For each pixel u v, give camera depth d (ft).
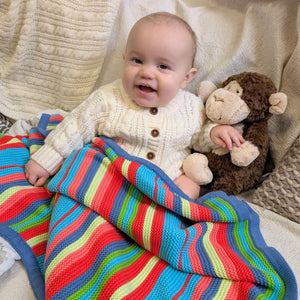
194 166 2.97
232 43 3.18
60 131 3.02
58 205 2.52
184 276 2.21
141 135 2.94
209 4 3.42
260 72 3.17
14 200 2.70
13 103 3.80
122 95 3.06
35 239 2.50
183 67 2.85
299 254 2.52
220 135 2.90
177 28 2.73
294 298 1.98
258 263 2.23
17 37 3.48
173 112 3.06
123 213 2.43
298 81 2.93
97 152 2.77
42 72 3.64
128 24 3.35
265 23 3.05
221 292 2.07
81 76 3.51
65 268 2.10
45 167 2.93
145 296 2.04
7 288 2.22
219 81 3.26
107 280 2.00
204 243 2.35
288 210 2.79
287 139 3.03
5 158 2.98
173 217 2.49
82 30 3.30
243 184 2.99
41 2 3.28
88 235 2.35
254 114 2.84
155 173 2.62
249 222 2.56
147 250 2.41
